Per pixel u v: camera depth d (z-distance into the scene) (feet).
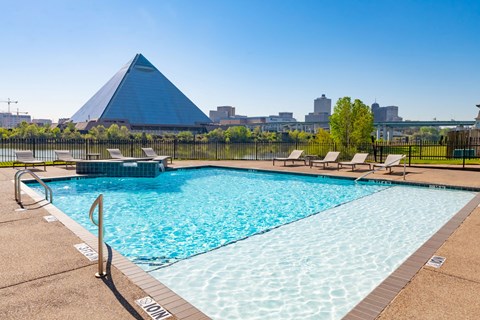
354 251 18.42
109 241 20.30
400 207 28.99
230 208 29.19
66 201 30.99
